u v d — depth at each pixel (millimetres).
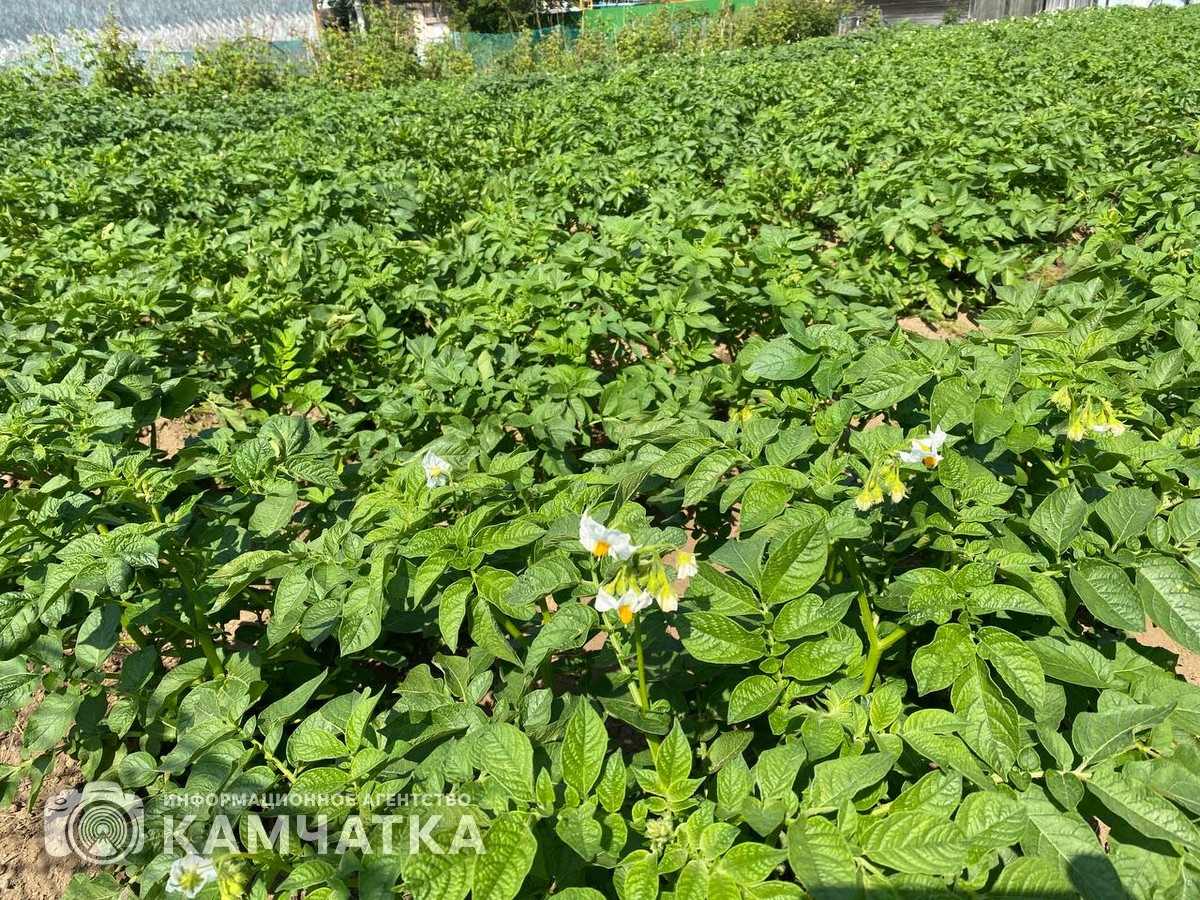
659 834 1443
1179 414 2682
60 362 3236
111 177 7434
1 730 2348
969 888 1294
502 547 1844
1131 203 5723
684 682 2074
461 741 1591
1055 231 6543
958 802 1373
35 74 19078
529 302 4039
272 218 6012
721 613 1711
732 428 2186
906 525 2125
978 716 1514
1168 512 2051
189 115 13164
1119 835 1458
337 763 1814
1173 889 1353
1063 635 1850
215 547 2197
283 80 21578
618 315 3992
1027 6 36688
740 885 1294
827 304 3994
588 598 2092
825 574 2047
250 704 1857
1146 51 14023
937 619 1616
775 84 13016
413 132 10344
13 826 2682
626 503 1968
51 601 1738
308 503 2666
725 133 9664
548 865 1489
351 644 1729
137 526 1861
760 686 1689
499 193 7066
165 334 3787
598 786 1497
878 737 1610
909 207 5781
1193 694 1674
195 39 26047
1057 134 7793
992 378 2133
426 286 4449
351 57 22531
